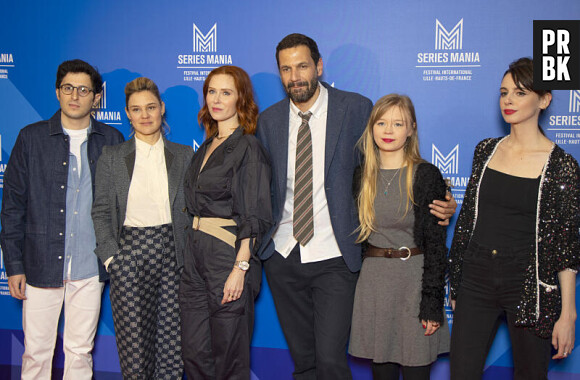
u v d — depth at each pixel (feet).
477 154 6.55
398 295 6.44
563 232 5.73
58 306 7.82
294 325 7.36
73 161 7.67
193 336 6.88
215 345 6.68
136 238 7.05
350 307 6.96
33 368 7.77
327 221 6.91
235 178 6.68
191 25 8.59
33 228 7.59
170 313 7.43
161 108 7.52
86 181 7.70
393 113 6.41
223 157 6.76
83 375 7.78
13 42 9.03
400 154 6.62
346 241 6.80
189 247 6.98
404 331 6.38
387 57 8.14
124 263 6.98
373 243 6.64
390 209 6.45
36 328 7.70
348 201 6.89
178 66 8.68
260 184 6.59
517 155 6.12
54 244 7.57
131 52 8.77
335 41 8.24
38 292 7.67
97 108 8.92
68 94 7.43
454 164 8.13
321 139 6.98
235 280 6.48
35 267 7.59
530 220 5.91
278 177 7.00
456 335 6.43
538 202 5.82
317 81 6.98
